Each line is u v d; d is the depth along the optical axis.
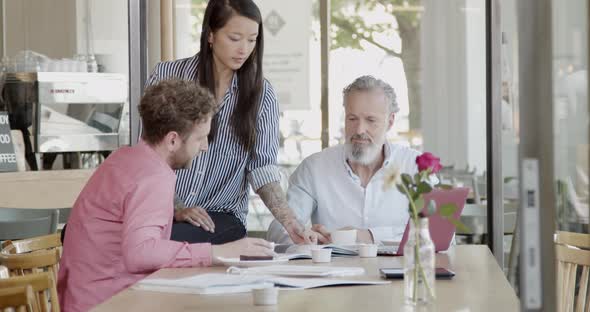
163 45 6.40
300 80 7.97
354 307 2.12
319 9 7.97
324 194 4.01
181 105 2.93
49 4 6.12
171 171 2.94
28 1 6.12
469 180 7.93
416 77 8.06
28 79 5.98
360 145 3.87
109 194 2.90
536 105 1.56
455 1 8.01
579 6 6.56
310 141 7.99
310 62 7.96
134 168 2.89
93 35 6.09
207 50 3.70
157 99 2.93
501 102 5.05
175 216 3.57
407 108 8.08
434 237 3.17
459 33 8.00
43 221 4.94
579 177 6.18
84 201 2.95
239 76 3.72
